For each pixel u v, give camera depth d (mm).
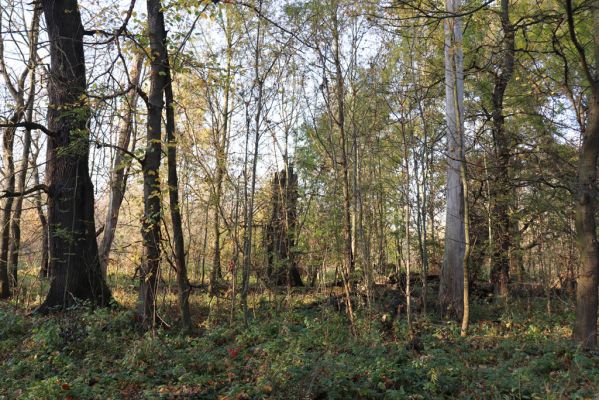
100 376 6699
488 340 9477
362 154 12812
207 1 9234
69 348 7863
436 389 6371
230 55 12914
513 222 13867
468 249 10109
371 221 13078
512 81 14766
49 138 11953
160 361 7480
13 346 8414
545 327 10773
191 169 10578
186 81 10570
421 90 11680
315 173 14594
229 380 6656
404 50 11789
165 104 10094
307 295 14727
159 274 9734
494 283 15578
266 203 13711
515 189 13586
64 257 11664
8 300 14023
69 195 11789
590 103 8766
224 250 14211
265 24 12258
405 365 7391
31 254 15555
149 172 9461
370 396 6078
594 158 8695
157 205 9773
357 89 13312
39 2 12336
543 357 7648
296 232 13016
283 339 8586
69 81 10992
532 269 14766
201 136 11445
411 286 15469
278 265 12758
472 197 14469
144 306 9898
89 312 10383
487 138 14812
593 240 8602
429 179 13680
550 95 13094
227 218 11953
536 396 5996
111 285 16141
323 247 13008
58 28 11758
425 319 11078
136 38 9469
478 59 15906
